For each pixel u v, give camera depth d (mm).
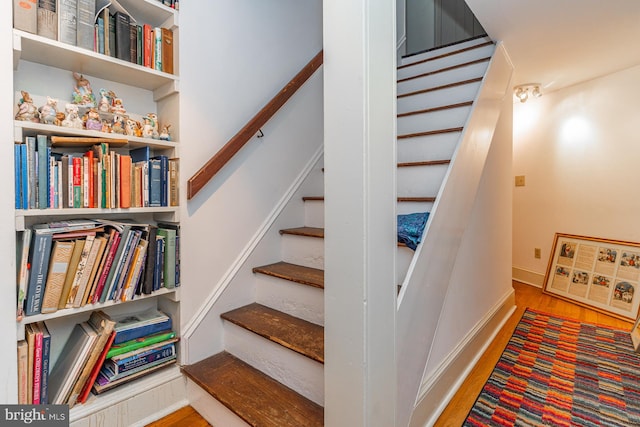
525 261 3635
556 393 1659
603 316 2709
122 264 1320
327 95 954
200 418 1455
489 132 2059
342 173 922
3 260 1051
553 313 2793
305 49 2254
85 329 1336
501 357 2043
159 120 1615
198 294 1608
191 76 1560
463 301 1832
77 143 1232
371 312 917
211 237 1662
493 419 1465
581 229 3053
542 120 3383
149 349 1439
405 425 1189
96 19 1254
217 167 1578
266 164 1971
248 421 1195
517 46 2250
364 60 864
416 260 1215
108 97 1416
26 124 1089
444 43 3121
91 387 1276
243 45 1817
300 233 1907
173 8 1481
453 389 1654
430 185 1745
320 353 1278
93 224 1263
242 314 1692
